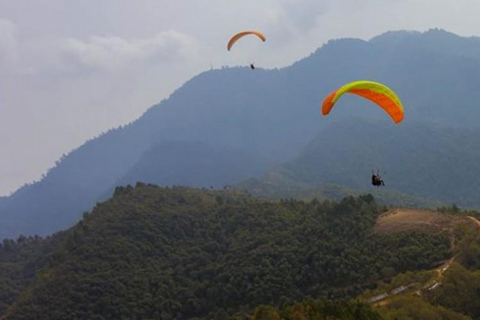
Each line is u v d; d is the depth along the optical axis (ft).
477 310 216.13
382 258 280.31
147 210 452.76
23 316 343.87
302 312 169.17
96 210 458.09
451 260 259.80
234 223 426.10
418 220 308.19
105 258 386.73
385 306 210.38
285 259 324.80
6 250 549.95
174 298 345.92
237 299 317.83
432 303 219.41
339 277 286.87
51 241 538.88
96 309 340.59
